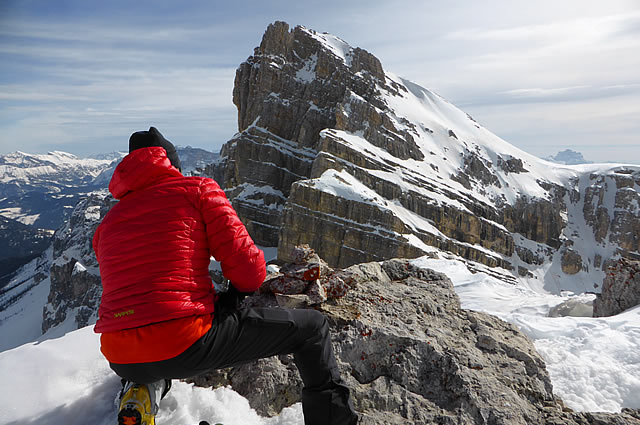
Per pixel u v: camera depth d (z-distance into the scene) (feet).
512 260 314.76
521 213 357.20
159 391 8.63
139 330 6.49
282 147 313.73
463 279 55.62
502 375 12.02
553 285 322.96
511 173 387.34
